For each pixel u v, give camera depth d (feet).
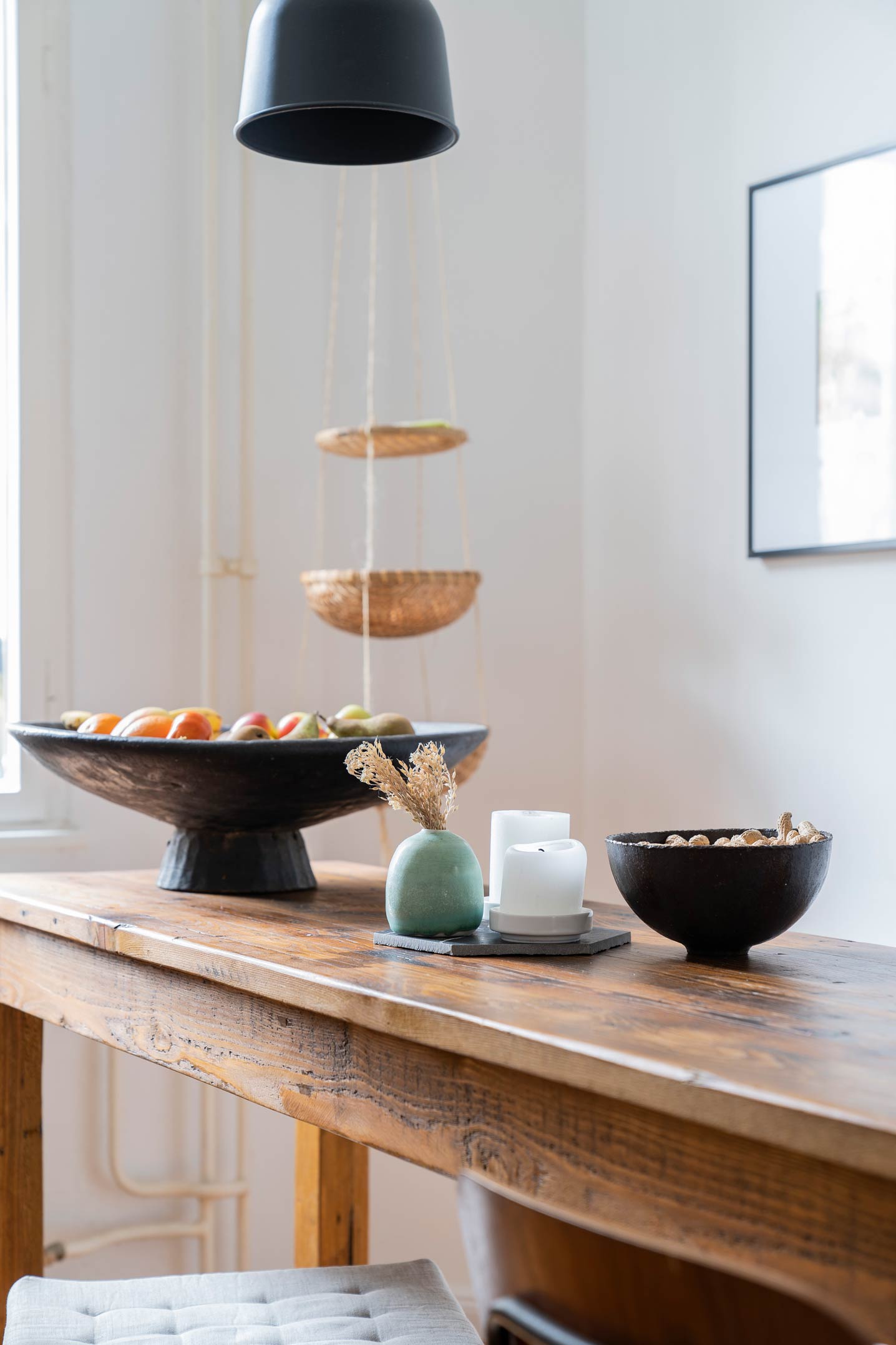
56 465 7.41
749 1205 2.50
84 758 4.97
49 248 7.41
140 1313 4.35
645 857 3.81
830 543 7.50
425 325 8.49
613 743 8.75
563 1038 2.87
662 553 8.48
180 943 4.16
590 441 8.93
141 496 7.64
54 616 7.40
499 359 8.70
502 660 8.67
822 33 7.61
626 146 8.70
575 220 8.93
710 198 8.21
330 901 5.11
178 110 7.79
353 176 8.34
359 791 5.02
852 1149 2.29
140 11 7.66
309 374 8.21
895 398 7.17
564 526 8.89
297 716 5.46
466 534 8.58
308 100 4.78
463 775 7.41
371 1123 3.46
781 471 7.77
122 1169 7.47
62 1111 7.32
